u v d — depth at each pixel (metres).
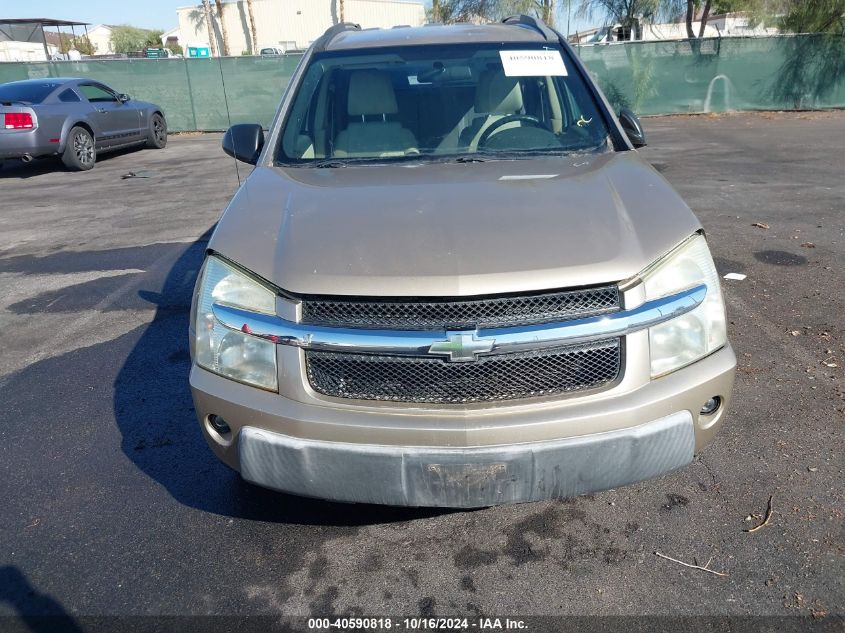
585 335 2.21
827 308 4.74
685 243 2.40
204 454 3.35
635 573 2.48
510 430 2.21
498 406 2.25
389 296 2.21
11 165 13.71
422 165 3.20
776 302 4.88
